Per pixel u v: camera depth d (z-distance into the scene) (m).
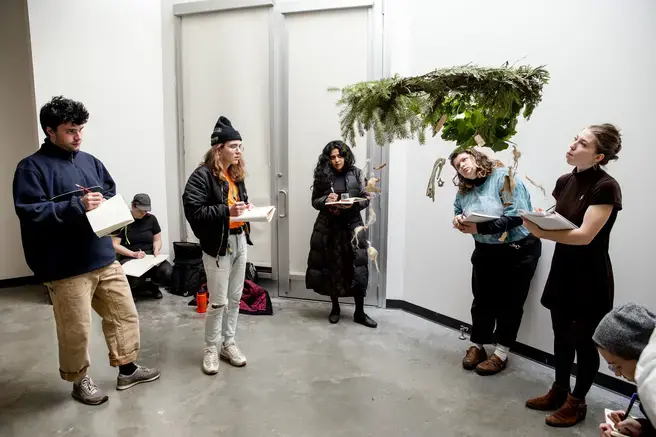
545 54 2.57
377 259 3.70
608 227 1.88
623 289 2.30
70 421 2.12
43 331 3.18
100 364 2.70
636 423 1.17
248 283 3.74
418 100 1.56
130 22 3.97
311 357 2.82
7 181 4.10
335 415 2.19
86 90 3.82
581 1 2.38
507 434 2.04
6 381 2.48
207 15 3.98
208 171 2.41
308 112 3.80
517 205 2.33
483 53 2.90
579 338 1.96
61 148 2.12
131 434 2.03
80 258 2.10
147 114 4.12
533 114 2.64
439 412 2.22
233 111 4.04
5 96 3.99
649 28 2.12
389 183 3.60
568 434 2.04
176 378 2.54
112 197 2.12
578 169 1.96
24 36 4.02
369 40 3.56
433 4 3.20
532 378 2.56
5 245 4.15
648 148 2.16
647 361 1.04
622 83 2.24
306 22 3.71
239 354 2.71
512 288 2.51
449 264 3.26
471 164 2.39
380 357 2.83
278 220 3.99
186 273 4.03
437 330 3.27
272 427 2.09
